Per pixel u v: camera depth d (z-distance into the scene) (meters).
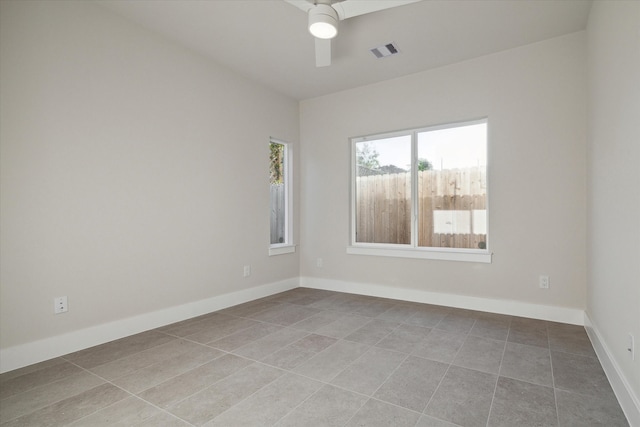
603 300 2.20
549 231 3.11
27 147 2.22
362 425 1.57
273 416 1.64
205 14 2.69
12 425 1.57
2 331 2.12
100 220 2.60
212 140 3.50
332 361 2.27
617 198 1.86
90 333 2.53
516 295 3.27
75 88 2.45
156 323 2.97
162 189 3.04
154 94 2.97
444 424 1.57
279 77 3.92
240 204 3.82
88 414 1.66
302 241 4.71
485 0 2.50
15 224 2.17
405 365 2.20
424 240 3.88
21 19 2.19
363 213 4.34
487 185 3.44
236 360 2.29
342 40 3.09
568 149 3.03
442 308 3.55
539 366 2.17
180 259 3.18
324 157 4.53
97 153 2.58
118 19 2.71
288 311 3.48
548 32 2.98
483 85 3.41
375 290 4.12
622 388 1.69
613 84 1.95
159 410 1.69
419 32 2.95
